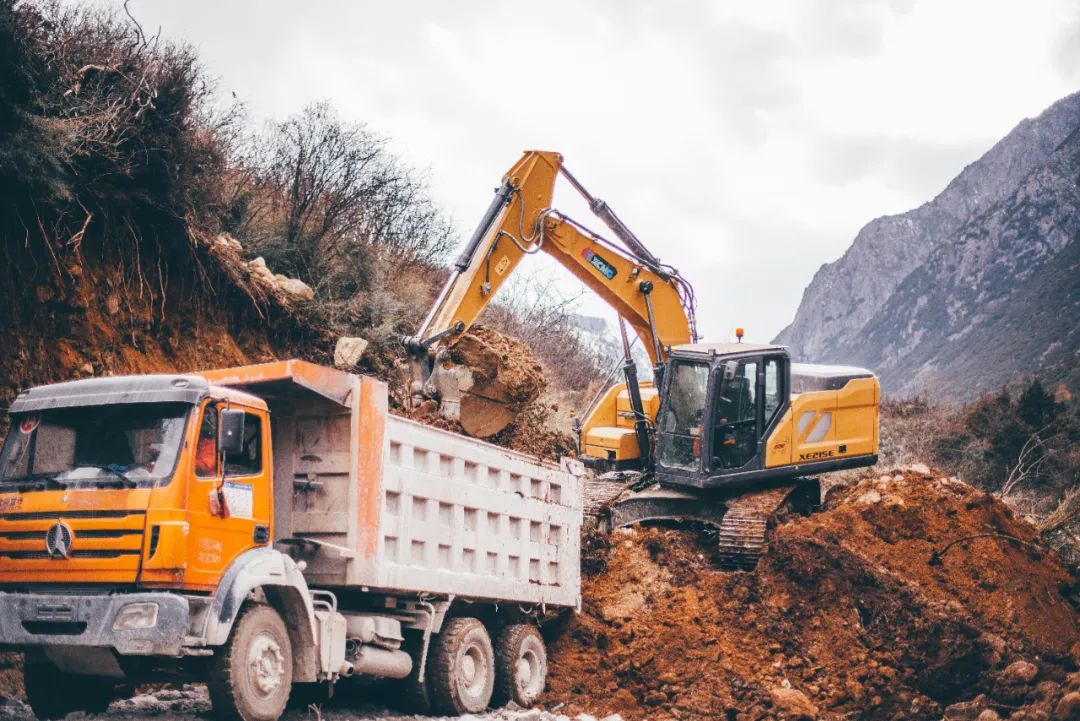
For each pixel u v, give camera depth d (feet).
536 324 80.23
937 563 47.88
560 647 44.39
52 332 41.22
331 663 32.37
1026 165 453.58
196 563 28.71
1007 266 325.42
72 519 28.63
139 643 27.25
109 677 29.73
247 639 29.45
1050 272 277.03
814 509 53.88
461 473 38.14
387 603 35.53
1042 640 46.32
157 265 45.80
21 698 35.14
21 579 28.94
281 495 34.17
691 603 45.27
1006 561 48.70
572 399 75.51
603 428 56.49
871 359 347.77
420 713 37.35
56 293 41.34
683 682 42.34
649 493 51.96
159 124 45.57
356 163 62.85
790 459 51.83
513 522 41.09
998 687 43.47
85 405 29.99
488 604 40.55
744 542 47.62
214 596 28.86
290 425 34.42
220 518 29.66
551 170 51.57
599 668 43.68
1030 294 272.72
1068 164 337.11
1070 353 217.15
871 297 424.05
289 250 59.26
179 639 27.43
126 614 27.48
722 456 50.47
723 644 43.60
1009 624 46.06
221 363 48.21
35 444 30.09
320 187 61.41
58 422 30.12
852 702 42.27
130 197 44.55
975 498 50.96
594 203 52.75
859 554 45.80
